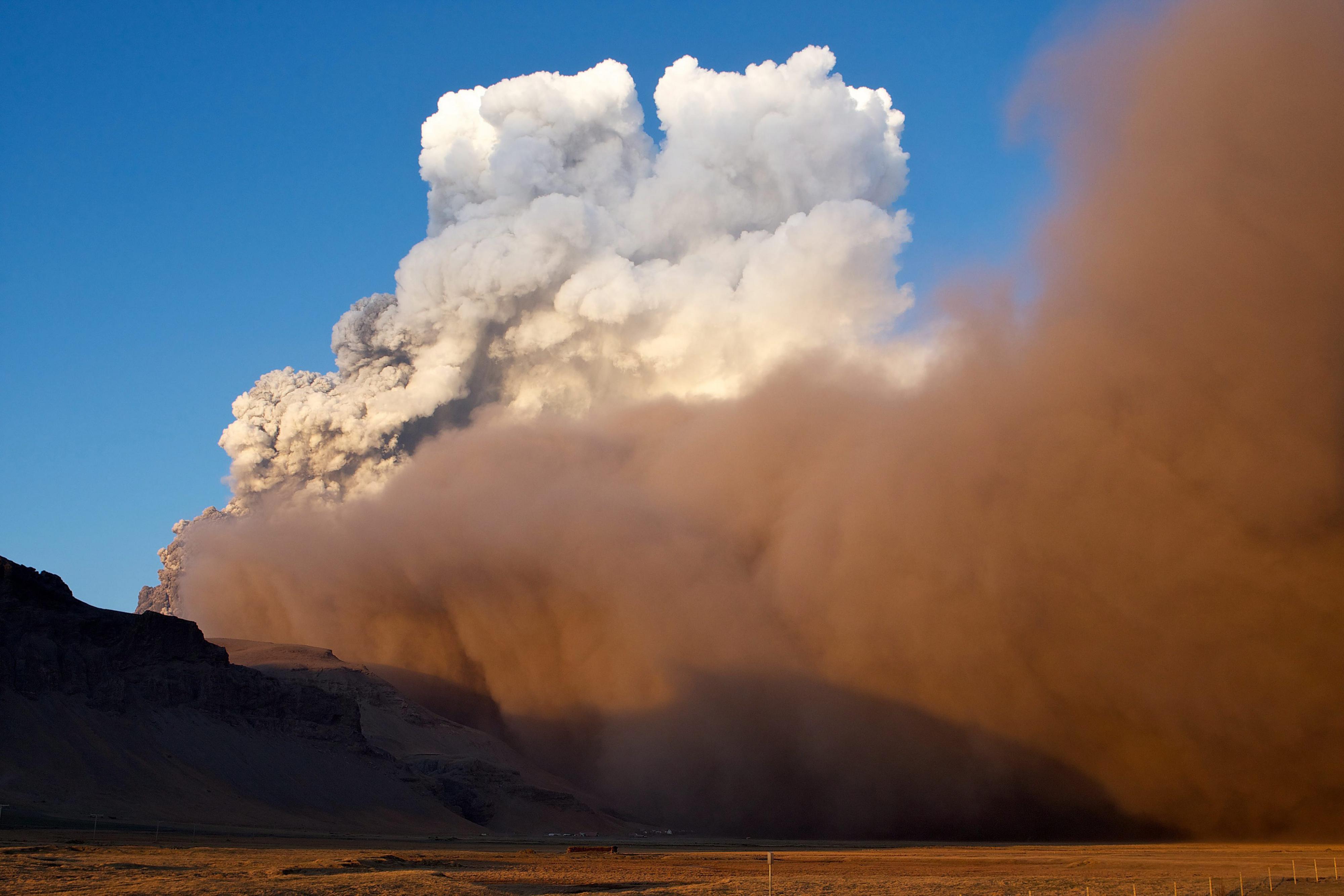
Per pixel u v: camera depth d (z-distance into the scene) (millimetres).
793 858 80250
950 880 55281
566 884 51812
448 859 66500
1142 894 45156
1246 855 77375
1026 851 91750
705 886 51094
